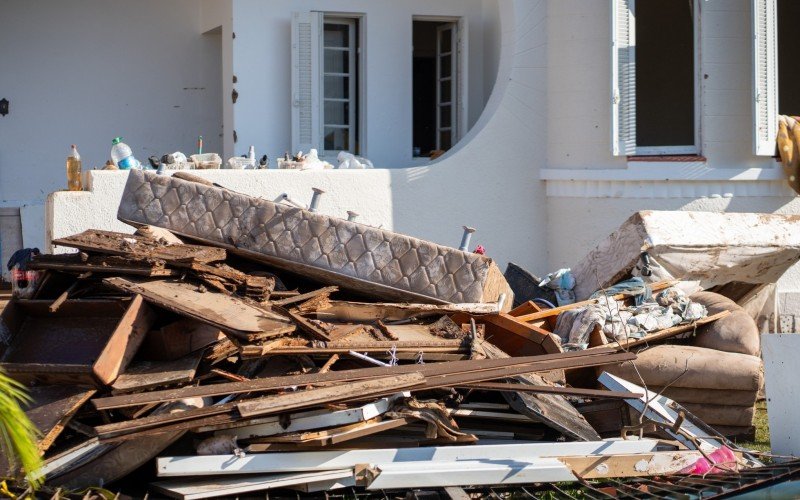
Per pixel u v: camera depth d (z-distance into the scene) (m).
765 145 10.37
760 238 8.84
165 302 5.74
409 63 12.18
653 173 10.47
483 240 11.09
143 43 13.22
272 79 11.64
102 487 5.46
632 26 10.52
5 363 5.67
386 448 5.87
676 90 14.51
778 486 5.21
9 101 12.77
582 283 9.03
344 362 6.27
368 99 12.03
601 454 5.97
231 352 6.05
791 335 7.09
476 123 11.47
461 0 12.35
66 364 5.62
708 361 7.43
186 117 13.46
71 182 9.79
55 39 12.88
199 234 7.30
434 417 5.88
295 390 5.68
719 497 5.14
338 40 12.08
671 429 6.36
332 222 7.22
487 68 12.45
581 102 10.80
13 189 12.85
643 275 8.59
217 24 12.51
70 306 6.11
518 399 6.18
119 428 5.17
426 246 7.15
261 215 7.28
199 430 5.47
